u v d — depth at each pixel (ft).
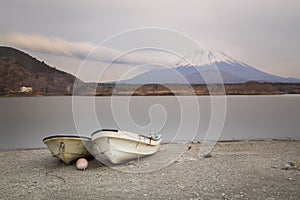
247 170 29.78
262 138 62.85
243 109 155.84
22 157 40.34
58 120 112.98
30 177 28.66
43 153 43.91
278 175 27.66
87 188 24.52
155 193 22.86
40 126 93.97
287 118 115.85
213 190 23.31
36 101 208.23
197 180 26.40
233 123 97.76
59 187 24.94
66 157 33.12
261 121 103.91
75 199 21.76
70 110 157.17
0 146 54.85
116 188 24.43
